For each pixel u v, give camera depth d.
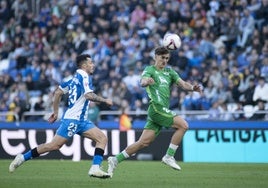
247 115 56.97
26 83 67.75
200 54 65.25
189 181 32.66
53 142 31.52
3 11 79.12
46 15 77.44
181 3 70.75
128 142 53.38
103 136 31.33
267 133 51.81
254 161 51.84
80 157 53.34
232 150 52.41
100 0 74.81
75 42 71.06
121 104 60.94
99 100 30.66
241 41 66.75
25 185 30.00
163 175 36.56
